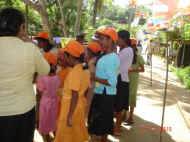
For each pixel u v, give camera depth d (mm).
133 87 8359
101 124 6035
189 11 6516
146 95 13344
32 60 3979
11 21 3922
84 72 5207
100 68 5910
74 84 5016
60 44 11617
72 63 5102
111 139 7465
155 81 17812
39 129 6102
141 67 8227
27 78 3984
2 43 3889
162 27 7652
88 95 5750
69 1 22781
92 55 6035
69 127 5203
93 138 6344
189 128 8758
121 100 7398
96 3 25078
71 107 5062
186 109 11078
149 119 9461
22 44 3945
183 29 17344
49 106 5965
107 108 6023
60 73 5910
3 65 3836
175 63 25469
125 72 7379
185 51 24609
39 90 5980
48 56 5816
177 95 13789
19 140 4023
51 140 6555
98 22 30812
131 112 8562
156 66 26266
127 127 8461
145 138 7750
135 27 35375
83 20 25688
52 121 6027
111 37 5844
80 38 9328
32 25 24156
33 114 4141
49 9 22438
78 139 5297
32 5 14930
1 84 3854
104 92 5973
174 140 7789
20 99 3926
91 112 6090
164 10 6656
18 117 3914
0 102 3877
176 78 19656
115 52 6031
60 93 5926
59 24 22438
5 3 20328
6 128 3910
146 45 26094
